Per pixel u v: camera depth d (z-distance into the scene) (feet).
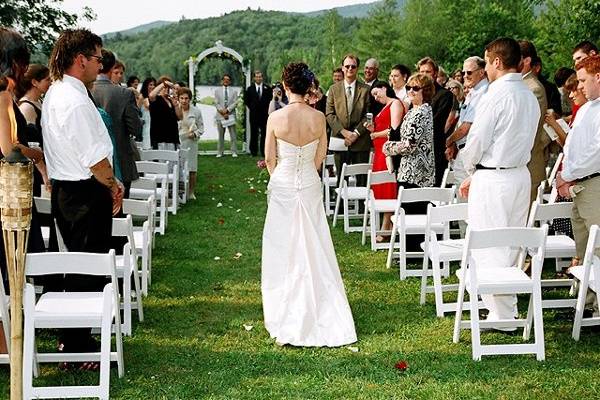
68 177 14.90
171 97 37.42
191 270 23.44
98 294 14.70
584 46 23.21
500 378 14.48
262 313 19.01
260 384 14.42
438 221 18.76
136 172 24.95
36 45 92.63
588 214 16.74
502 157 16.52
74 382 14.42
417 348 16.30
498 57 16.61
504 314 17.15
